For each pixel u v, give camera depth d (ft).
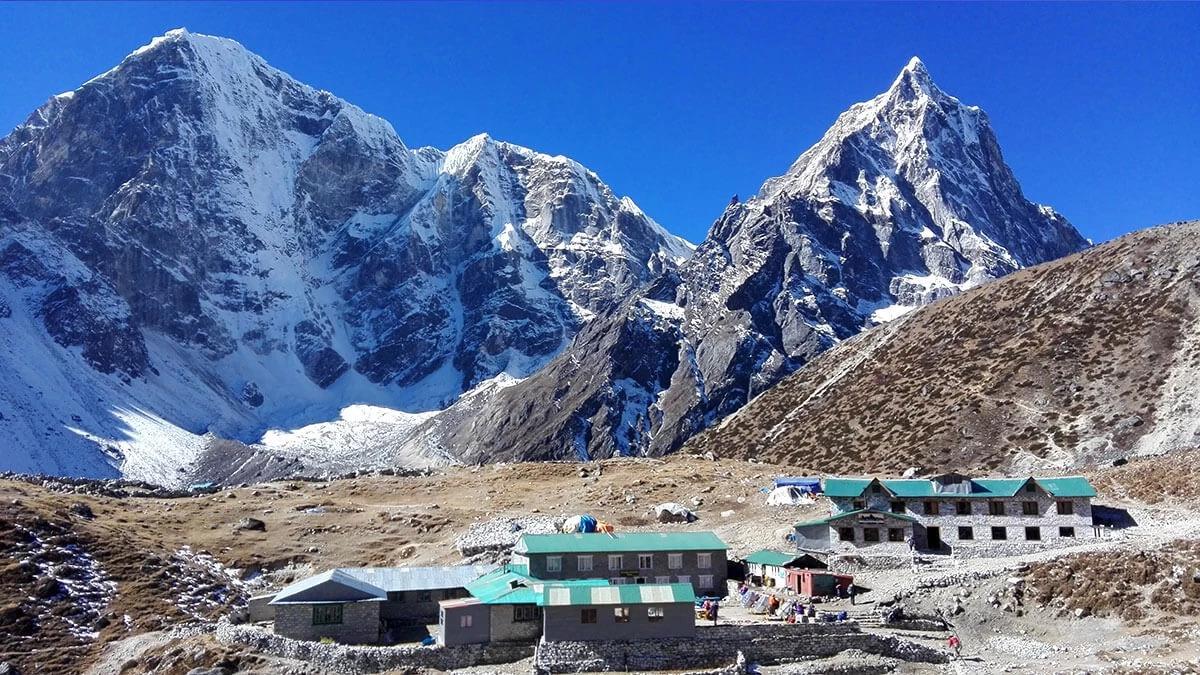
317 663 215.10
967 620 219.82
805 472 450.30
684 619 208.23
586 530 312.71
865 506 296.71
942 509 292.40
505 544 316.40
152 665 227.81
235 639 233.35
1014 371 583.17
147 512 392.47
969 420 541.75
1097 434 471.62
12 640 253.65
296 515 394.32
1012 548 279.08
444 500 427.74
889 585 246.88
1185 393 474.08
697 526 334.44
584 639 206.18
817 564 261.24
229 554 340.18
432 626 246.88
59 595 280.10
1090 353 568.41
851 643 206.18
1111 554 236.22
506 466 521.24
